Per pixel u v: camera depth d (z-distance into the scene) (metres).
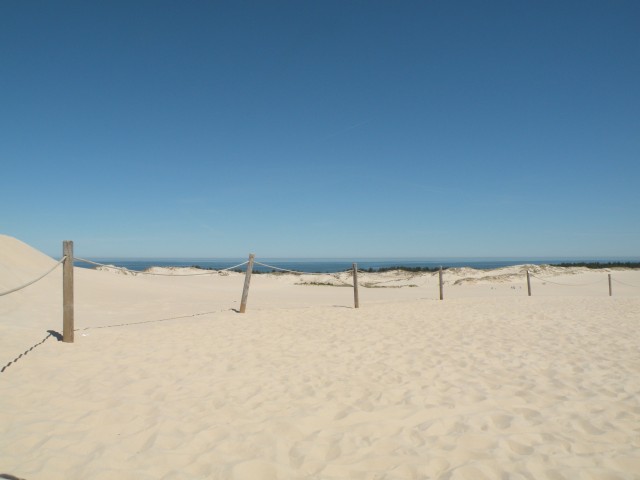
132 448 3.40
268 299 15.92
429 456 3.26
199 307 12.04
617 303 13.18
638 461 3.16
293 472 3.06
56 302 10.73
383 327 8.54
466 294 20.05
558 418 3.94
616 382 4.93
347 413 4.07
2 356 5.63
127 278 17.73
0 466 3.10
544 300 14.61
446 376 5.20
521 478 2.94
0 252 13.23
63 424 3.80
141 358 5.91
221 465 3.13
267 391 4.68
